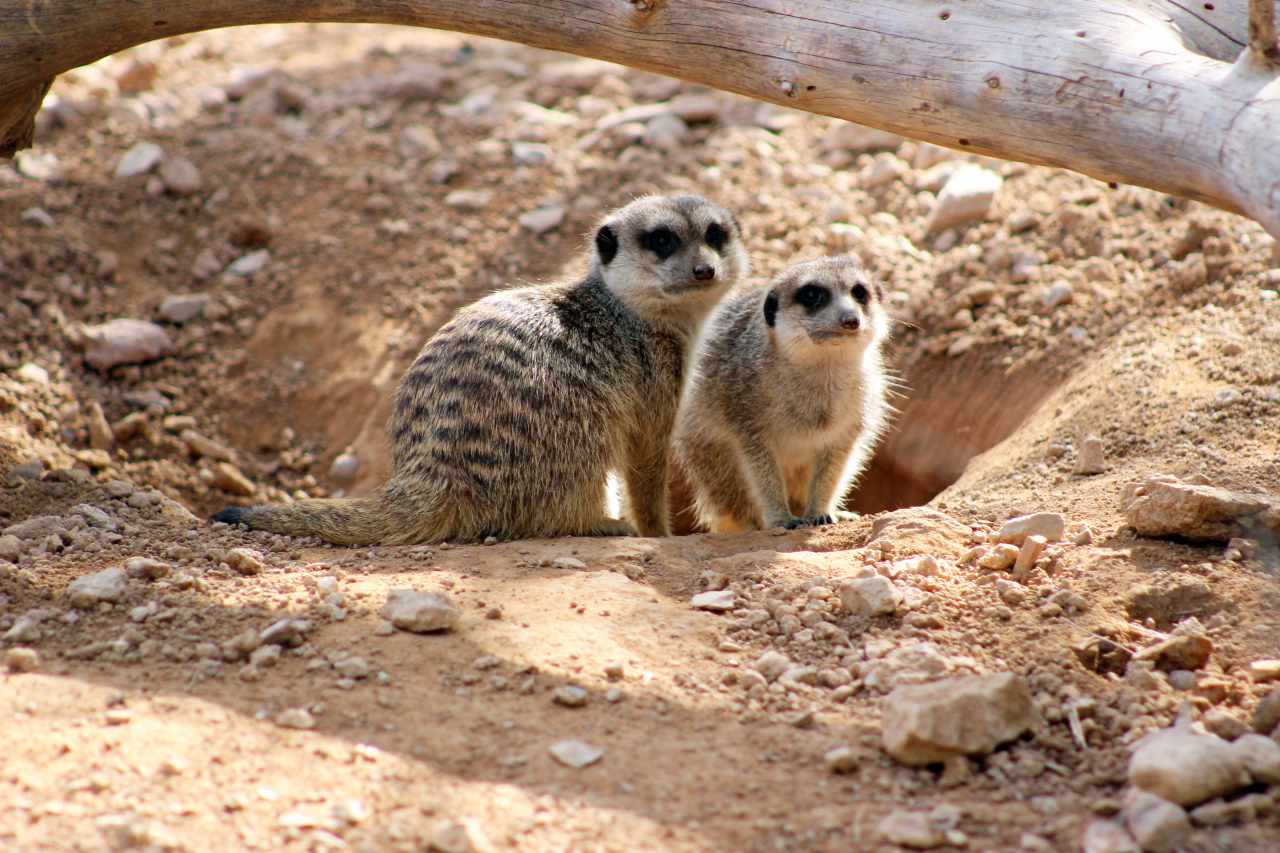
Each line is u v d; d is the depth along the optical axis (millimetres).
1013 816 5199
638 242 10398
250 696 6016
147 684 6102
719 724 5996
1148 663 6527
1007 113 7809
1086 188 13953
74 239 14758
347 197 15922
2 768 5227
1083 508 8719
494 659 6527
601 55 9508
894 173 15148
